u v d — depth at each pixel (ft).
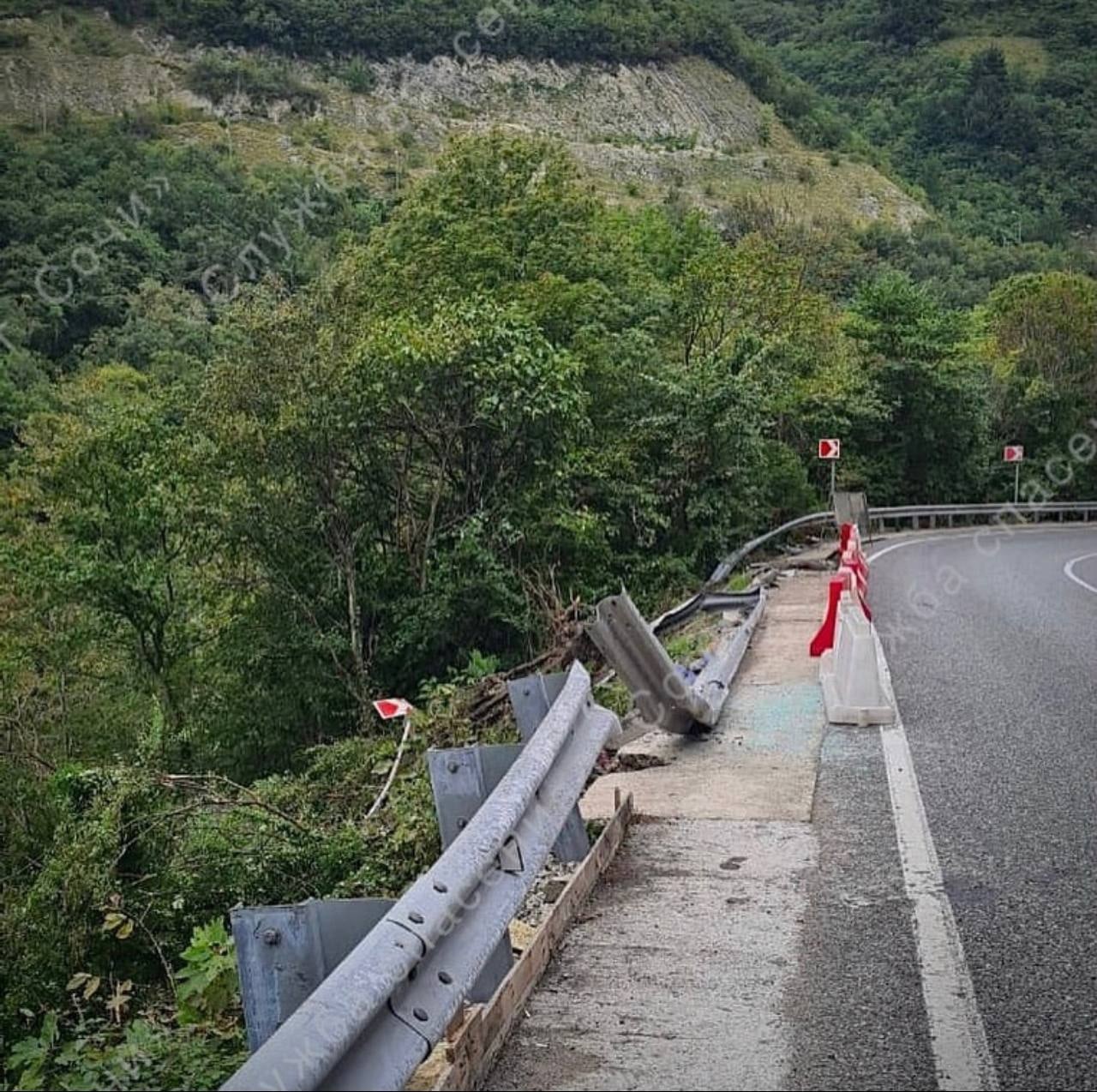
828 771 24.54
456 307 66.33
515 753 15.72
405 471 65.05
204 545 63.62
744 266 109.60
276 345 61.00
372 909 10.65
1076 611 53.36
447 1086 10.96
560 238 93.56
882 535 118.11
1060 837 19.94
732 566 65.05
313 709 62.85
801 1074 12.01
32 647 76.02
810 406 117.70
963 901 16.99
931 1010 13.46
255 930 10.41
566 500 68.80
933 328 137.39
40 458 74.28
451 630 62.44
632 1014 13.43
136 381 108.58
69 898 25.26
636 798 22.65
